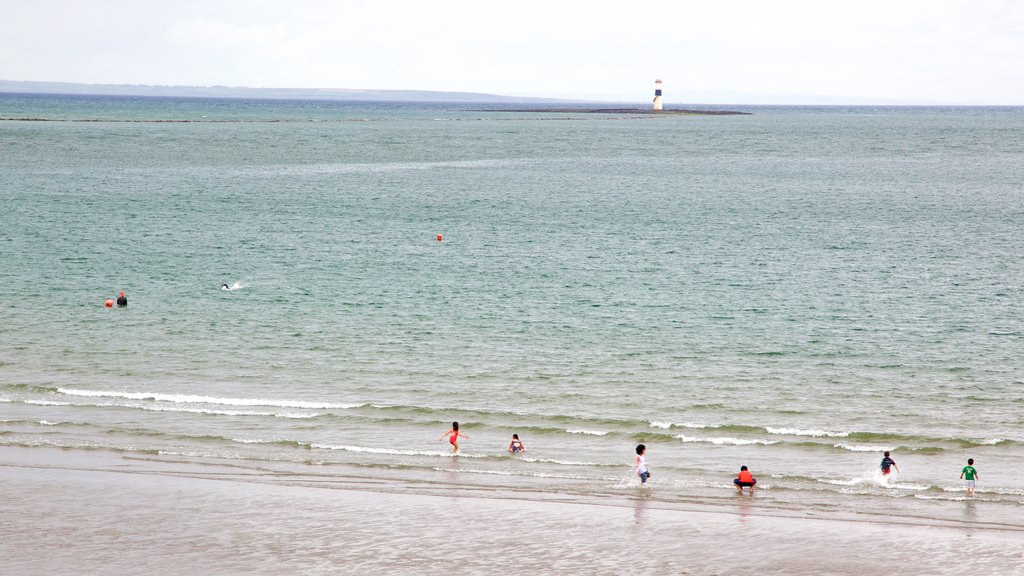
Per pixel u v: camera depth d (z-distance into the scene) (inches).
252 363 2842.0
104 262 4421.8
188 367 2790.4
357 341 3117.6
